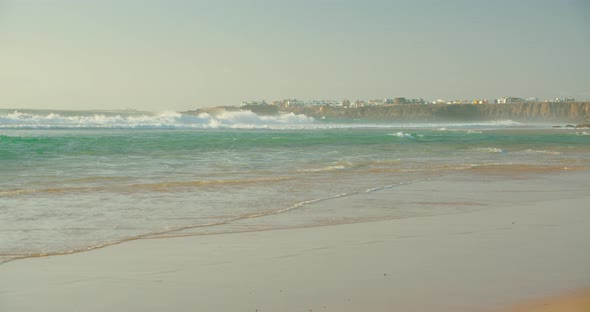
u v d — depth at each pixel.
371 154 27.06
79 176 16.05
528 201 12.53
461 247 7.82
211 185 14.42
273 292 5.84
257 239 8.38
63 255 7.37
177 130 60.50
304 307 5.39
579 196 13.45
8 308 5.36
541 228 9.23
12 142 28.33
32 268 6.73
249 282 6.19
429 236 8.59
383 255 7.38
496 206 11.77
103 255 7.39
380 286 6.02
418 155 26.98
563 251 7.55
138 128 66.00
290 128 78.94
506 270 6.59
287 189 13.92
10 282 6.16
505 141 43.00
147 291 5.88
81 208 10.87
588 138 50.91
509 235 8.64
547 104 190.62
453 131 72.62
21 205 11.09
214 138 40.59
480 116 190.38
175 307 5.40
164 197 12.41
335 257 7.29
